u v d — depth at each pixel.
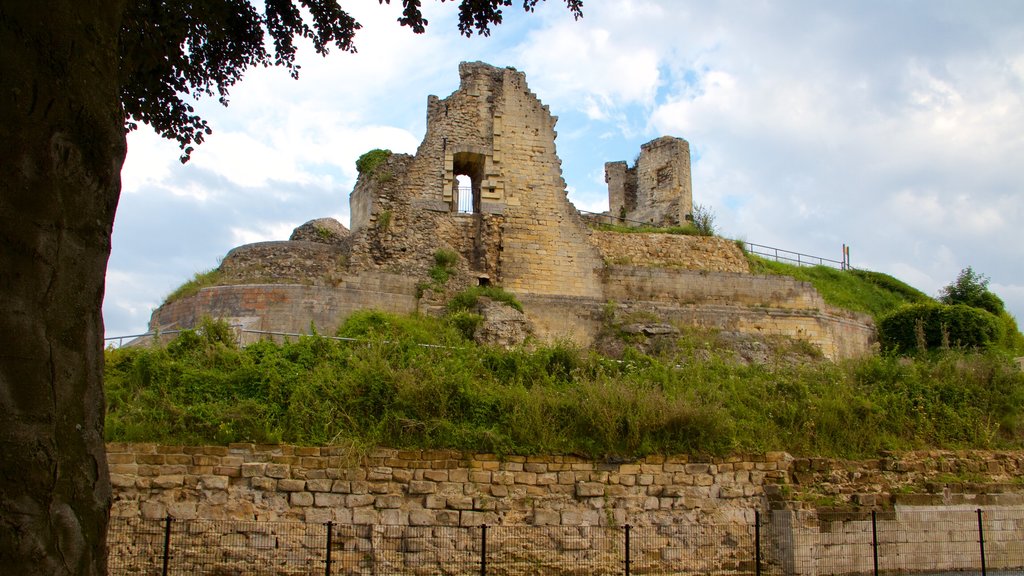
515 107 33.50
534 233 32.38
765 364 25.34
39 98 7.17
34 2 7.23
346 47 15.52
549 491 16.53
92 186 7.60
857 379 22.31
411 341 20.30
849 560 17.27
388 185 30.98
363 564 15.24
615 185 47.47
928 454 19.56
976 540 18.28
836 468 18.53
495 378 19.20
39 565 6.88
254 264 27.44
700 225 41.00
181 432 15.73
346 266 28.36
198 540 14.80
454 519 15.88
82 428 7.42
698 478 17.39
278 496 15.43
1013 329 40.34
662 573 16.42
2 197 7.01
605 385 18.53
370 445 16.05
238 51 15.20
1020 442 20.94
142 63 13.40
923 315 33.34
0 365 6.93
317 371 17.55
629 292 32.41
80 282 7.49
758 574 15.18
